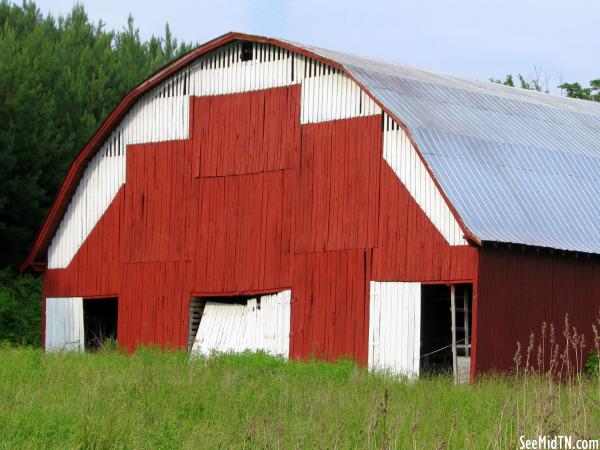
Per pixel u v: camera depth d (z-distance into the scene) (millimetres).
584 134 82938
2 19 129375
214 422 42969
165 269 81375
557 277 68500
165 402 46125
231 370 57719
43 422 41094
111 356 71875
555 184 72625
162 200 82188
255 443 38625
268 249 75812
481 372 63688
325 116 73750
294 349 73500
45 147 108188
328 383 55594
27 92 107562
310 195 74000
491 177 69438
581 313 69625
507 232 65938
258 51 77875
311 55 74188
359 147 71750
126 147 84688
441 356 76500
